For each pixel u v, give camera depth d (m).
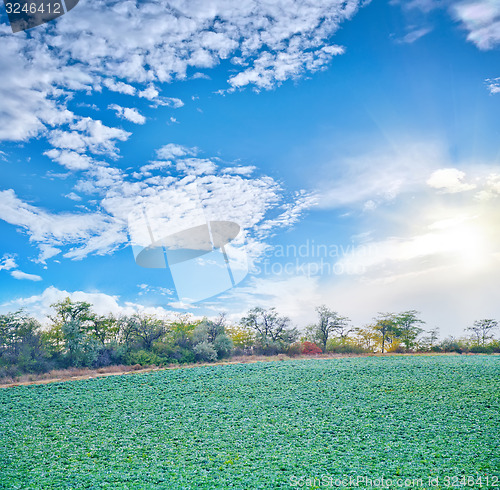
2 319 49.91
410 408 29.70
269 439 24.81
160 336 55.78
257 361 52.25
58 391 35.81
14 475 20.19
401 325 69.00
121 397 33.94
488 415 27.80
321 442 24.14
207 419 28.52
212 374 41.91
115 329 55.97
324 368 43.97
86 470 20.89
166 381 39.09
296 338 62.66
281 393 34.47
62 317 54.69
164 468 21.06
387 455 21.97
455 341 66.75
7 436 25.69
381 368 43.38
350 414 28.84
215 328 57.91
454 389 34.22
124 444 24.41
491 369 41.72
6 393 35.16
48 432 26.30
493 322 66.62
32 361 46.50
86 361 48.72
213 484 19.12
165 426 27.28
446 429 25.53
